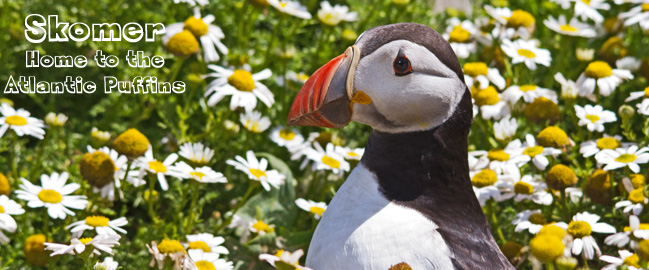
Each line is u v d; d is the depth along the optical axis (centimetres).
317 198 859
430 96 541
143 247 781
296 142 848
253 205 828
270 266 753
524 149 758
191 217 773
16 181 790
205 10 1013
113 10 964
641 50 968
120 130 916
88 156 720
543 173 796
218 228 782
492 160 756
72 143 908
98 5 991
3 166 875
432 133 552
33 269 758
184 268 616
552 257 614
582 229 662
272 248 757
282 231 769
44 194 689
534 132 859
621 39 977
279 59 931
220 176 752
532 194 739
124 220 688
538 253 616
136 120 919
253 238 768
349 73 545
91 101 977
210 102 802
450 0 1069
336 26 954
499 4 1079
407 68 537
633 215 687
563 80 832
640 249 650
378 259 523
